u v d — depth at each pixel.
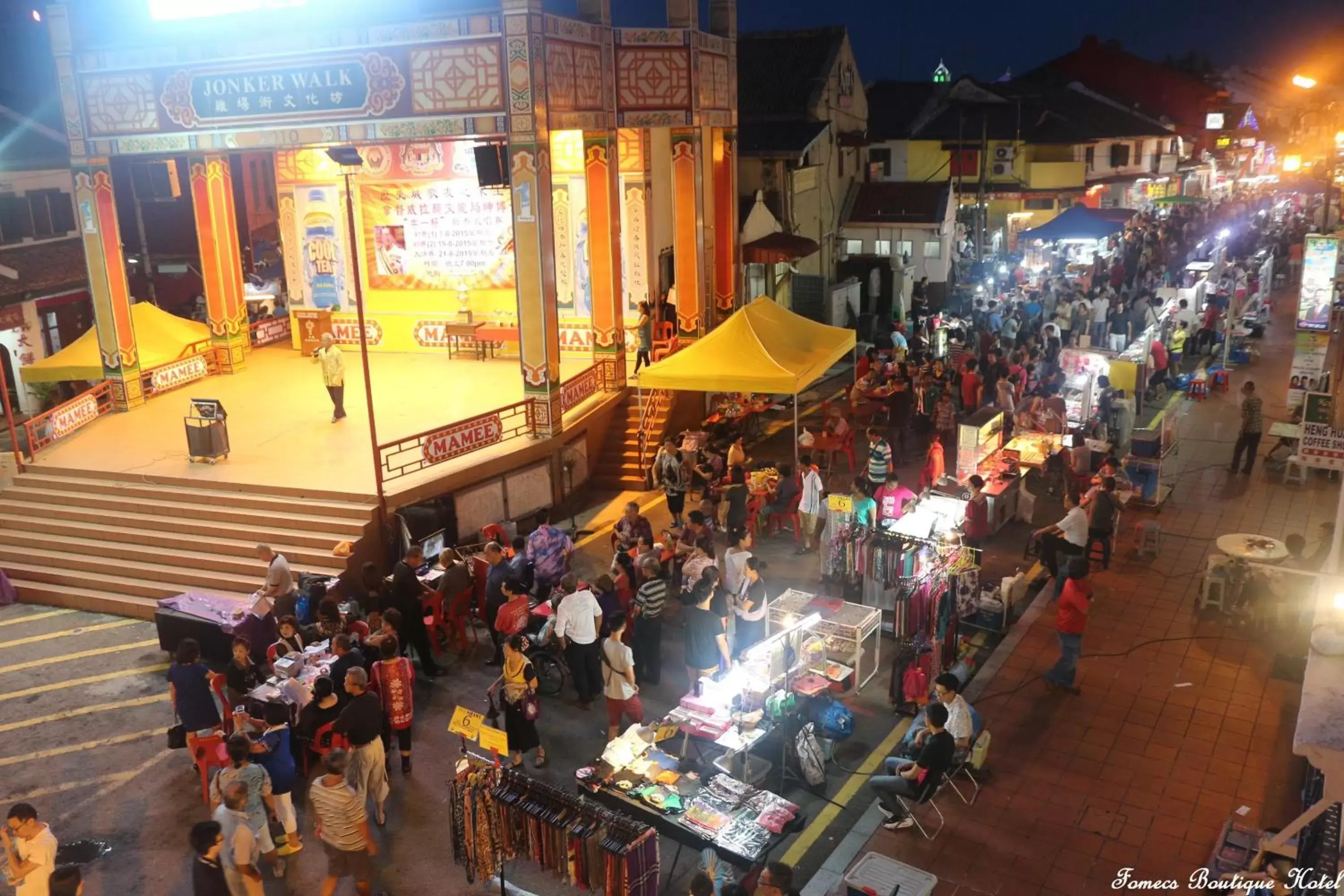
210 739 11.93
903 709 13.20
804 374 19.30
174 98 21.25
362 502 17.50
